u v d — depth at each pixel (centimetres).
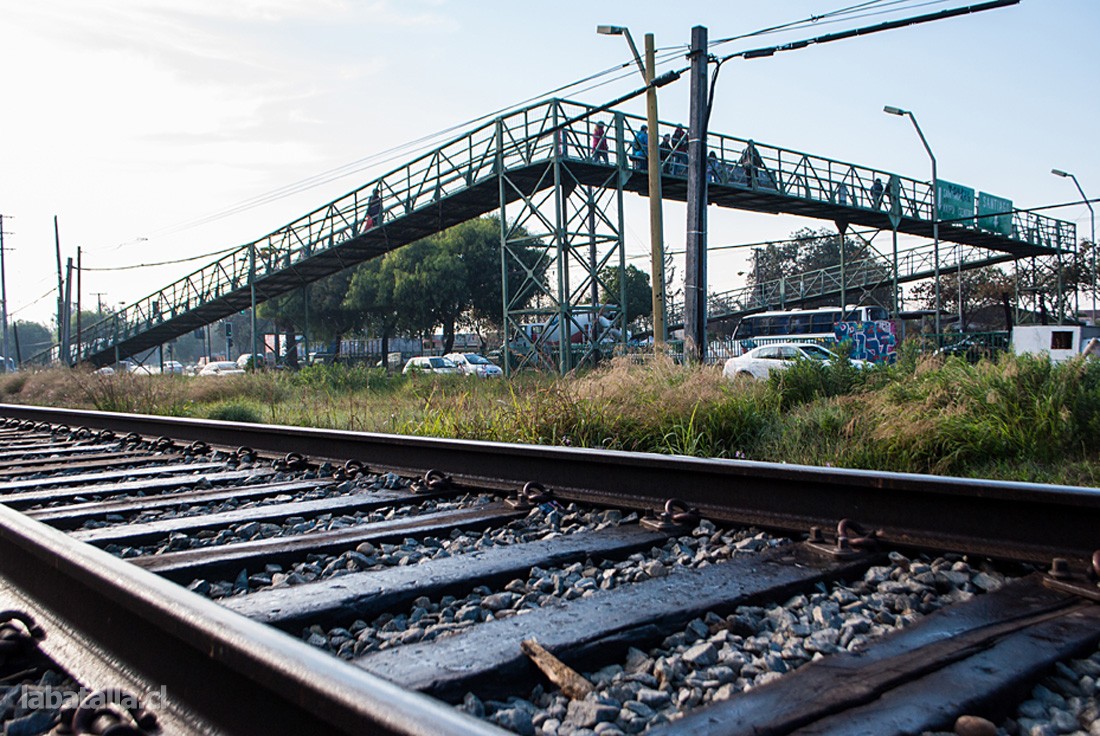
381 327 5491
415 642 267
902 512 360
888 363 1280
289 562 376
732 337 4728
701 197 1518
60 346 5141
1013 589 291
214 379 2134
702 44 1503
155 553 410
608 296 2708
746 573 321
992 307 5100
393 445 624
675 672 233
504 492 521
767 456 828
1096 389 824
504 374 2272
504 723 206
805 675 222
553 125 2206
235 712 183
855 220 3394
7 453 841
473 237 5312
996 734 188
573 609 279
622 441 868
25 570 291
